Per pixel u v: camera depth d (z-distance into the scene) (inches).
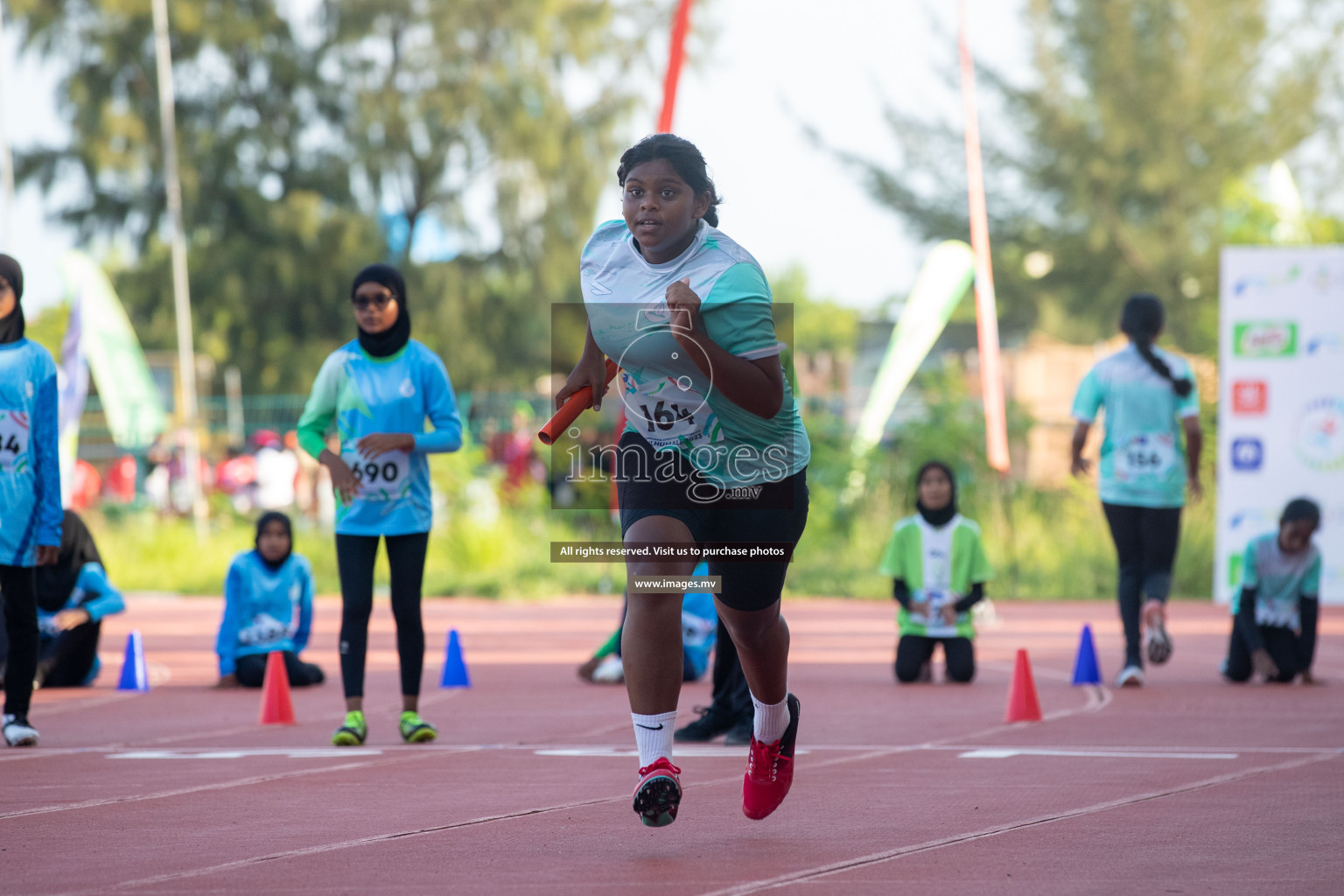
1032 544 1311.5
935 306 1513.3
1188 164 2573.8
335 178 2829.7
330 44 2881.4
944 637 668.7
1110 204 2620.6
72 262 1684.3
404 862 283.0
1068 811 336.2
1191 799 352.5
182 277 1772.9
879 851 290.7
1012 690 524.4
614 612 1144.8
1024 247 2716.5
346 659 482.0
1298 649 657.0
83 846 300.0
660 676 281.6
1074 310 2696.9
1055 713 548.1
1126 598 647.1
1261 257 985.5
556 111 2876.5
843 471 1454.2
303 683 672.4
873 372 2888.8
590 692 635.5
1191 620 1025.5
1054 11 2645.2
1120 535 652.1
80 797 364.2
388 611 1151.0
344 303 2834.6
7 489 462.9
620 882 263.7
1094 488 1379.2
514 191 2896.2
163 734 505.4
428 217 2935.5
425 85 2886.3
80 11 2778.1
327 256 2773.1
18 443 463.8
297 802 355.3
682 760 430.9
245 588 671.1
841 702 591.8
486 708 579.8
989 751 443.8
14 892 258.7
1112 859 281.7
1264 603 660.7
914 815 333.1
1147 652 636.7
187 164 2741.1
